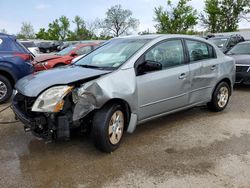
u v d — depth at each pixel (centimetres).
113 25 5762
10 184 335
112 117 404
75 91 375
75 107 374
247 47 945
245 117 577
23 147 435
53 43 3469
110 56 470
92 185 333
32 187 329
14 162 388
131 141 454
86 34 5756
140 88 432
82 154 410
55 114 370
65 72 423
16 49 735
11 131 502
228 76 608
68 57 1150
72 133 421
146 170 364
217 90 590
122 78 412
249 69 815
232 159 391
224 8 3756
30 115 384
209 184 331
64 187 329
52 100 363
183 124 534
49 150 423
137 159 394
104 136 393
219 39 1374
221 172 357
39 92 369
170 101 486
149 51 460
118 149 424
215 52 592
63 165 379
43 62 1060
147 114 454
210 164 378
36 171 364
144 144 443
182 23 3856
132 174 355
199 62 543
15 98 428
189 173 355
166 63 485
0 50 711
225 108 643
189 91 521
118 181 340
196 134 484
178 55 508
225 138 466
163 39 489
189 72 513
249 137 471
